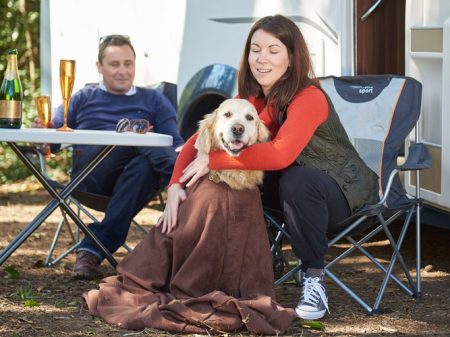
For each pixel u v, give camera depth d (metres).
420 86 4.37
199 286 3.69
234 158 3.66
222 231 3.68
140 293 3.77
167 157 4.54
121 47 4.96
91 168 4.30
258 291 3.71
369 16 4.92
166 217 3.81
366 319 3.79
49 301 4.01
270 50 3.82
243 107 3.66
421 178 4.61
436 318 3.82
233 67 5.54
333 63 4.86
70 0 7.21
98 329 3.55
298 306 3.77
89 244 4.52
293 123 3.71
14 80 4.03
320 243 3.73
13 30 11.00
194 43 5.89
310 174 3.69
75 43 7.15
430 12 4.48
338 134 3.88
